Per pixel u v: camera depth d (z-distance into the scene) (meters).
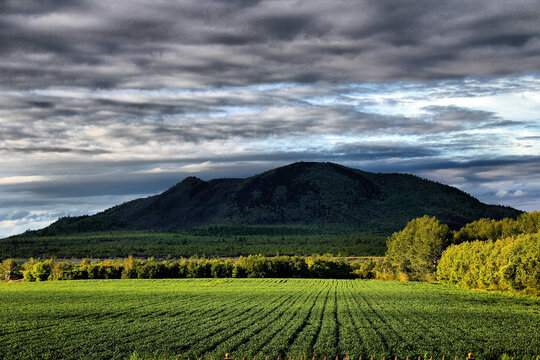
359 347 37.44
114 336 43.88
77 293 89.06
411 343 38.78
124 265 140.12
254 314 57.72
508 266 72.12
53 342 41.50
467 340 40.28
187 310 62.75
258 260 139.38
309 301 72.50
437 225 124.50
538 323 49.12
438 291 90.25
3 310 63.97
